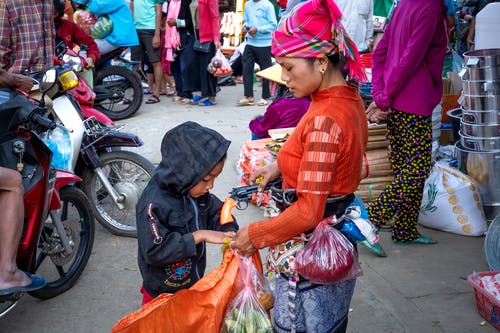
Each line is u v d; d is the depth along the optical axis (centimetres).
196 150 225
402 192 413
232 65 1093
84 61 700
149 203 230
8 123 334
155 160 650
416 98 397
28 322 356
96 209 469
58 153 414
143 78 1064
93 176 464
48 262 436
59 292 385
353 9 642
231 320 231
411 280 389
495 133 453
